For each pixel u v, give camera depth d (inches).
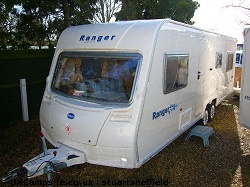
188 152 205.2
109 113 141.3
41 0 282.5
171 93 173.0
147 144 150.6
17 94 267.9
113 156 143.3
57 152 148.7
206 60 241.0
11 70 261.4
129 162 141.1
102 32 164.1
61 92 173.2
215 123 283.4
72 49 173.9
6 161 184.9
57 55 182.7
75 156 149.1
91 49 163.9
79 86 166.7
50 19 309.7
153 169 177.9
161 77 157.3
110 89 152.6
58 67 181.6
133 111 139.9
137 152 141.5
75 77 170.4
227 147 215.8
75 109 151.7
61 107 159.2
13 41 240.1
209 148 213.5
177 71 178.9
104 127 141.0
